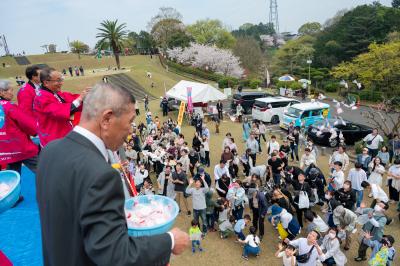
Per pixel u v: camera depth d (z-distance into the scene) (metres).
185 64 54.56
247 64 55.22
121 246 1.01
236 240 9.33
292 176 10.31
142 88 39.44
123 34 48.34
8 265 1.81
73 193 1.10
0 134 3.02
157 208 1.63
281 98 23.44
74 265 1.13
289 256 6.76
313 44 50.38
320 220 8.20
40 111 2.62
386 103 18.33
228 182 10.16
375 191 9.30
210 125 22.62
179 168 10.37
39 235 2.59
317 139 16.97
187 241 1.21
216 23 60.00
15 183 2.20
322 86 38.62
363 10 44.69
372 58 22.98
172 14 67.19
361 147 15.20
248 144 13.27
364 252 7.97
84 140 1.23
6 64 59.88
